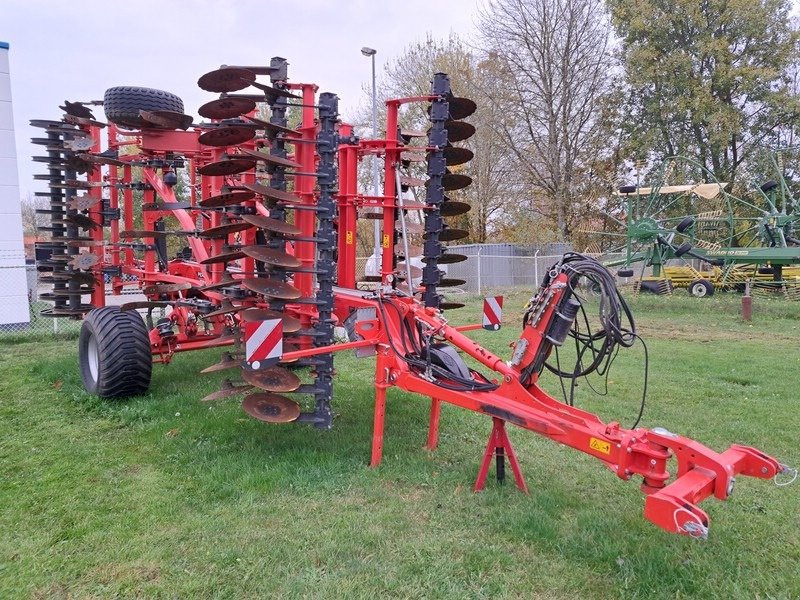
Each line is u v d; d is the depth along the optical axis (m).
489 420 5.42
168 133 5.73
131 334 5.58
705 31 27.47
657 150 29.20
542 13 24.17
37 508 3.61
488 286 21.05
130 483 3.99
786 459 4.55
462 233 5.84
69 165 6.60
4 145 10.61
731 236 17.17
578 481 4.14
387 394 6.16
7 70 10.59
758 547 3.26
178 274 6.79
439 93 4.98
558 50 24.36
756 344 9.80
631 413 5.70
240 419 5.18
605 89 27.25
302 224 4.76
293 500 3.76
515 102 24.97
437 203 5.09
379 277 6.16
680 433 5.12
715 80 27.48
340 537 3.28
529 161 25.95
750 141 28.94
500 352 8.91
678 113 27.45
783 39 27.73
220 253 5.28
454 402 3.90
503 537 3.32
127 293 9.34
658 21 27.67
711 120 26.62
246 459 4.32
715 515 3.62
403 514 3.57
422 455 4.52
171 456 4.44
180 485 3.96
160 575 2.94
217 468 4.17
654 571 2.97
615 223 27.95
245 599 2.75
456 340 4.09
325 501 3.74
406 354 4.28
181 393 6.01
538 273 21.22
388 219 5.36
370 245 22.98
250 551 3.13
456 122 5.18
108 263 7.37
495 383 3.97
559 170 24.69
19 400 5.88
